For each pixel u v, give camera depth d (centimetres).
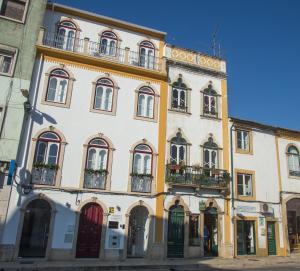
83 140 1614
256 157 2031
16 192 1433
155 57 1958
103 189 1594
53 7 1797
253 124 2072
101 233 1548
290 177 2117
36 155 1523
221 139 1950
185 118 1891
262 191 1989
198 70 2019
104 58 1758
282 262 1708
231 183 1895
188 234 1725
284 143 2177
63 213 1498
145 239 1667
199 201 1795
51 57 1662
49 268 1260
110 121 1694
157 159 1750
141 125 1761
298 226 2238
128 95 1775
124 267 1377
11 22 1609
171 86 1914
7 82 1520
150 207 1667
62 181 1529
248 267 1526
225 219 1828
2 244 1366
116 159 1658
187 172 1773
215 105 2011
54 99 1625
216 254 1781
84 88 1684
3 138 1448
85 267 1312
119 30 1934
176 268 1431
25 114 1524
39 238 1471
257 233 1908
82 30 1842
